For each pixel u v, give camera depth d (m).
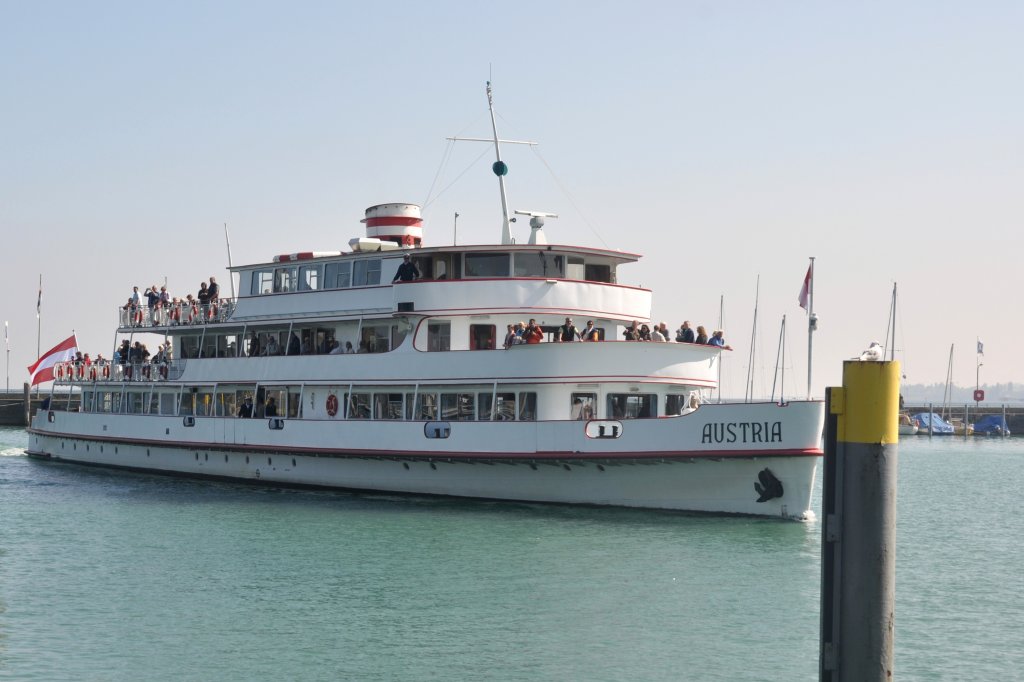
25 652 25.92
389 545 38.38
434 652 25.80
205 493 53.28
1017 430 152.12
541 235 49.69
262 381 55.03
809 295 43.12
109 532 42.03
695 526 40.94
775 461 40.78
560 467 45.19
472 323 47.41
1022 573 36.00
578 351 43.88
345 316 51.03
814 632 27.39
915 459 101.12
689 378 44.84
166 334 63.75
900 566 37.34
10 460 74.25
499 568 34.53
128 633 27.55
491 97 53.56
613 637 26.95
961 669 24.81
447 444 46.50
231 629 27.84
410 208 54.56
